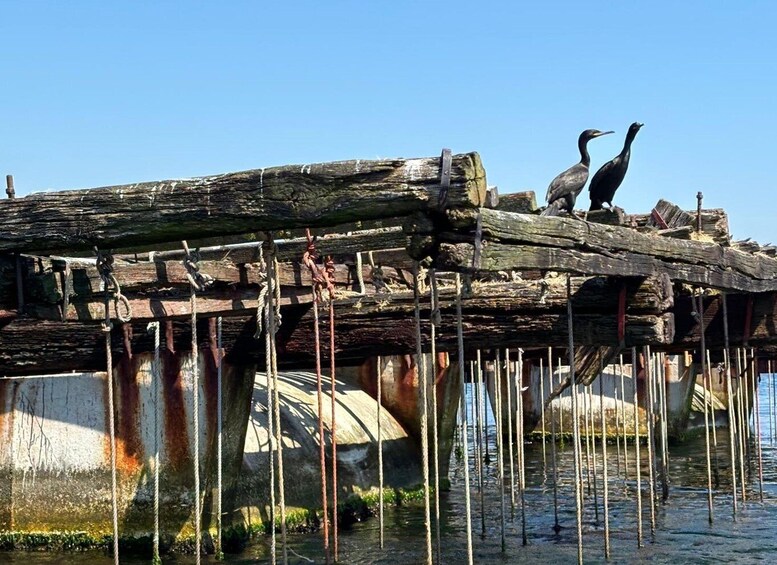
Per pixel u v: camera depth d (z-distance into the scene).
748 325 15.55
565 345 13.41
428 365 20.86
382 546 15.59
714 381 37.31
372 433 19.48
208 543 14.00
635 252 12.22
